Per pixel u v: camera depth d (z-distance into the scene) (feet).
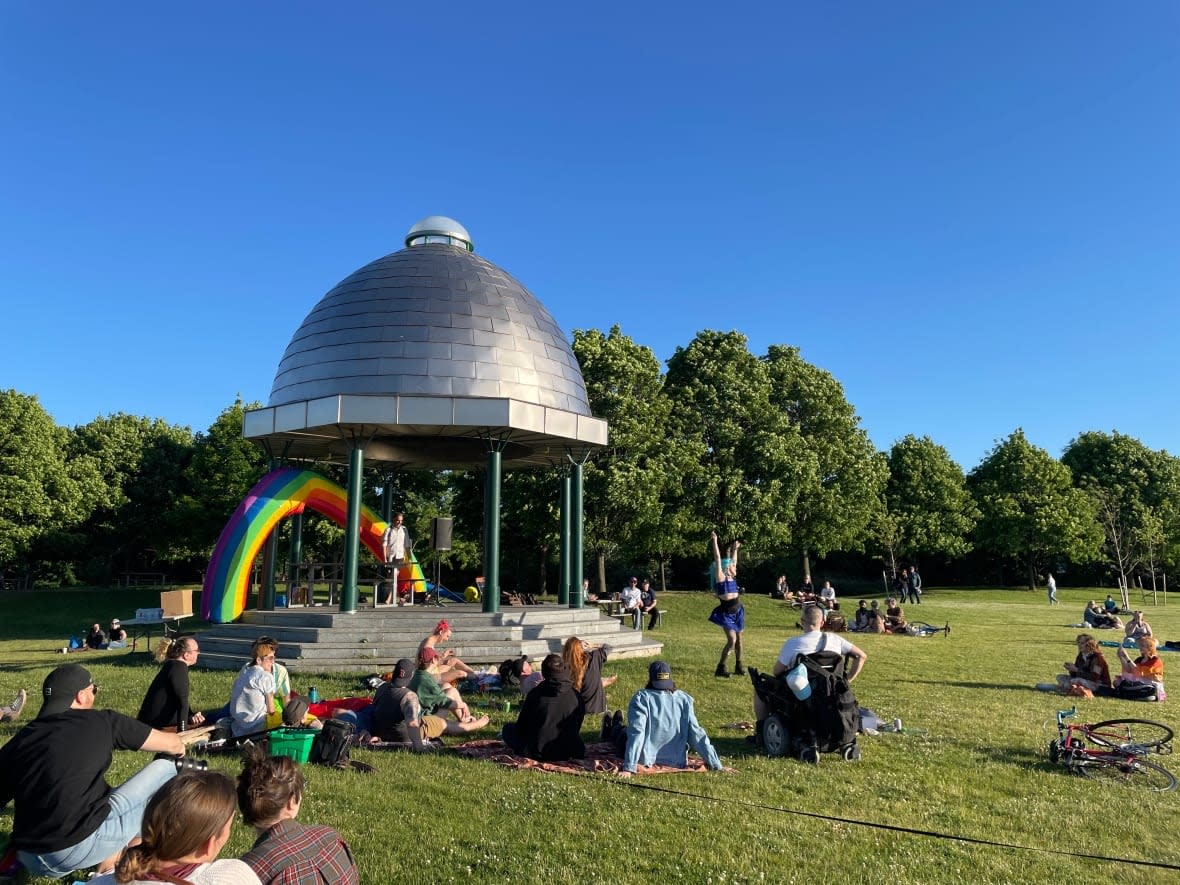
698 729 29.04
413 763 28.81
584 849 20.35
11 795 17.78
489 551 66.69
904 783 27.20
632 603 93.50
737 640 50.21
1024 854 20.75
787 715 30.94
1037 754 31.63
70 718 18.24
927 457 209.36
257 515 65.26
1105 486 230.27
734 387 152.05
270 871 13.39
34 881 17.94
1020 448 216.13
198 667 56.08
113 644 84.79
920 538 199.52
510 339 71.87
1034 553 207.62
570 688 30.53
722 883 18.30
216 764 28.04
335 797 24.32
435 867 19.07
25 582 177.58
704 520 144.46
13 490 150.71
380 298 70.90
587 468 126.31
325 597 112.57
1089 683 46.78
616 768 28.30
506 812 23.26
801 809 24.21
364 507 79.97
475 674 45.78
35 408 160.15
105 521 180.96
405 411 64.13
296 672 52.24
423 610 67.05
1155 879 19.35
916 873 19.24
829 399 170.40
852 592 196.03
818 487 157.38
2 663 63.77
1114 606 112.98
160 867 11.57
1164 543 202.49
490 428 66.85
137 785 19.21
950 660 63.31
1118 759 29.27
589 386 131.54
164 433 190.90
